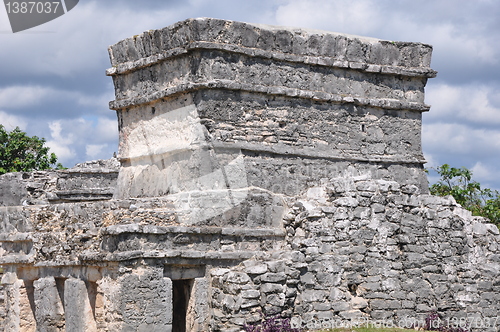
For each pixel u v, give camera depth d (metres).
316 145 17.98
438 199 18.12
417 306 17.39
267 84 17.34
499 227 25.45
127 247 15.38
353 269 16.97
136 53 18.31
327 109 18.22
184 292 16.58
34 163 34.34
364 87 18.70
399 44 19.19
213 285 16.19
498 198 27.03
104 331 16.08
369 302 17.03
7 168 33.94
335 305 16.66
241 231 16.48
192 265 16.06
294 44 17.72
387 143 18.98
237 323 15.64
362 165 18.59
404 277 17.42
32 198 21.84
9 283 19.59
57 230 17.97
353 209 17.16
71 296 17.23
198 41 16.56
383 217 17.44
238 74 16.98
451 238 18.02
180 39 16.94
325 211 16.84
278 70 17.50
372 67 18.66
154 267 15.45
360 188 17.33
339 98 18.22
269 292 15.84
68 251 17.34
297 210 16.95
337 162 18.25
